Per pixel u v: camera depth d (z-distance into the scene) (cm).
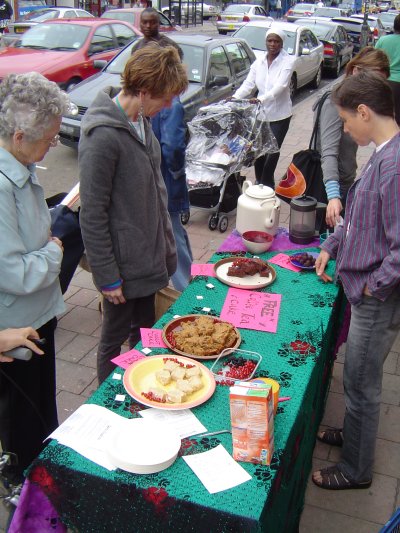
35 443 231
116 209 239
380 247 208
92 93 724
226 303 248
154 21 374
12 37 1147
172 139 358
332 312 247
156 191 251
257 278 269
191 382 187
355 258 214
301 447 202
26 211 194
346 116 213
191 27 2648
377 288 205
